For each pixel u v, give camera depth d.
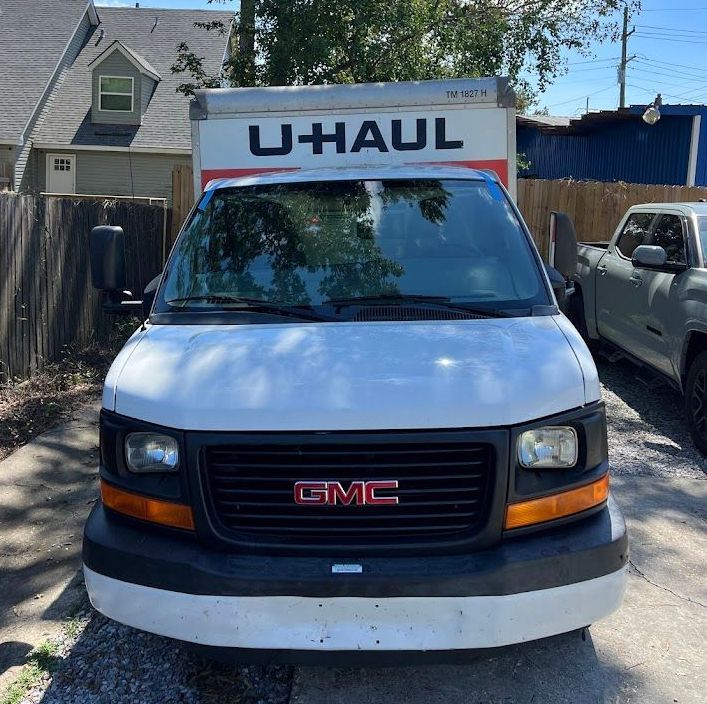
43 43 26.86
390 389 2.62
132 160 25.38
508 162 5.37
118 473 2.78
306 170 4.48
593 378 2.83
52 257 7.76
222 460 2.64
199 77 12.49
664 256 6.17
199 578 2.57
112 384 2.87
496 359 2.81
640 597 3.75
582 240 11.05
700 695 3.02
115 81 25.50
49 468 5.43
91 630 3.50
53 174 25.53
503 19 11.94
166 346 3.05
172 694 3.07
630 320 7.07
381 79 10.91
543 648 3.31
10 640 3.45
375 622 2.55
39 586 3.90
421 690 3.04
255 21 11.09
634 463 5.57
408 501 2.60
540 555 2.58
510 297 3.47
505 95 5.30
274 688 3.12
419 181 4.16
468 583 2.53
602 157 17.55
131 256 9.29
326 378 2.69
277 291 3.52
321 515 2.61
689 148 14.94
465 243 3.77
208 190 4.19
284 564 2.58
